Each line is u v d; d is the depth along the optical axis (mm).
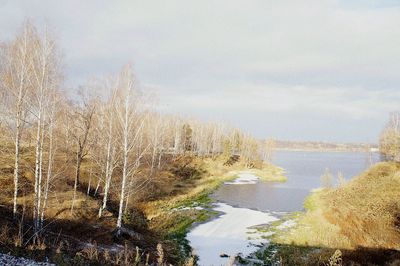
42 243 19266
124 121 28016
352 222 32406
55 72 21500
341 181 55750
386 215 32125
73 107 33531
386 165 53844
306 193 60031
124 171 26766
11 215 23406
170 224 35688
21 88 20562
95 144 36031
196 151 101562
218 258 26672
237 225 37281
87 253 20047
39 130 20953
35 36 20719
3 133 24219
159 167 64875
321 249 27984
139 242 26953
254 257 27219
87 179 40312
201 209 44250
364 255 25953
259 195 57156
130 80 27016
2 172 32062
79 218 27328
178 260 24938
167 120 89438
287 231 34969
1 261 15672
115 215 31812
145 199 45125
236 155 114688
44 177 30641
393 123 68062
